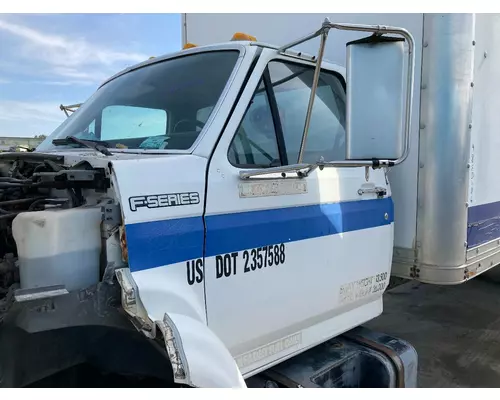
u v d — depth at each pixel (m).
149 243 1.83
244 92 2.32
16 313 1.65
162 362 1.76
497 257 3.80
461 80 3.00
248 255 2.20
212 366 1.65
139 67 3.03
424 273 3.12
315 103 2.80
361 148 2.19
